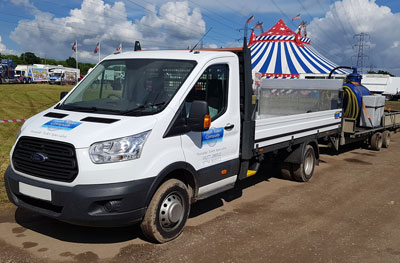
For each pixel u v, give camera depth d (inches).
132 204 155.0
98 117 169.2
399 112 561.6
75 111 182.5
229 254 171.0
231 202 249.9
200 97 191.2
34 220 197.5
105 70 204.1
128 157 154.3
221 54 205.8
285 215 228.8
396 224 220.8
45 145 157.4
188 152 181.2
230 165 211.8
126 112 174.2
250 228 204.1
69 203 149.5
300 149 297.7
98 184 150.3
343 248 184.5
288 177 313.6
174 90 181.3
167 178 179.8
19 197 169.3
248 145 221.1
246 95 219.0
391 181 329.1
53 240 175.6
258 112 408.2
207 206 238.8
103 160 150.9
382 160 431.8
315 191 286.5
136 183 155.6
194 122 171.3
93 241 176.7
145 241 178.9
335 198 270.2
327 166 388.8
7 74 2237.9
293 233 200.4
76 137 152.9
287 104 404.8
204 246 177.6
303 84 393.4
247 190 282.5
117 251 167.6
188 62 193.0
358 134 426.0
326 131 340.8
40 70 2605.8
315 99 388.8
